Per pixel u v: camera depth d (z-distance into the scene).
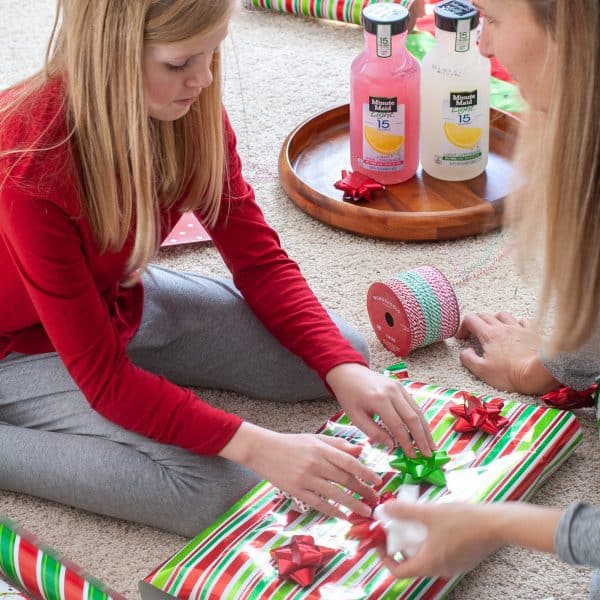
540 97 1.00
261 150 2.09
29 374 1.37
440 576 1.06
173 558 1.19
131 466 1.29
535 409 1.36
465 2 1.76
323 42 2.51
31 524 1.35
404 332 1.54
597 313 1.03
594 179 0.93
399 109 1.80
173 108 1.13
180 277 1.53
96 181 1.14
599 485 1.35
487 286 1.71
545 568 1.24
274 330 1.41
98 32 1.04
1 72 2.41
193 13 1.03
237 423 1.24
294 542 1.17
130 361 1.36
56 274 1.16
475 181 1.88
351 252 1.81
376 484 1.22
